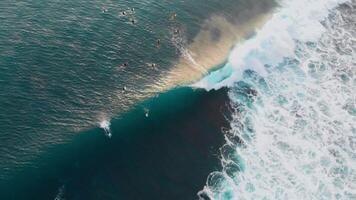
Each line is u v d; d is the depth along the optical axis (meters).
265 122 64.88
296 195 56.78
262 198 55.94
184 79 66.12
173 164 56.97
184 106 63.19
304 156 61.41
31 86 60.81
